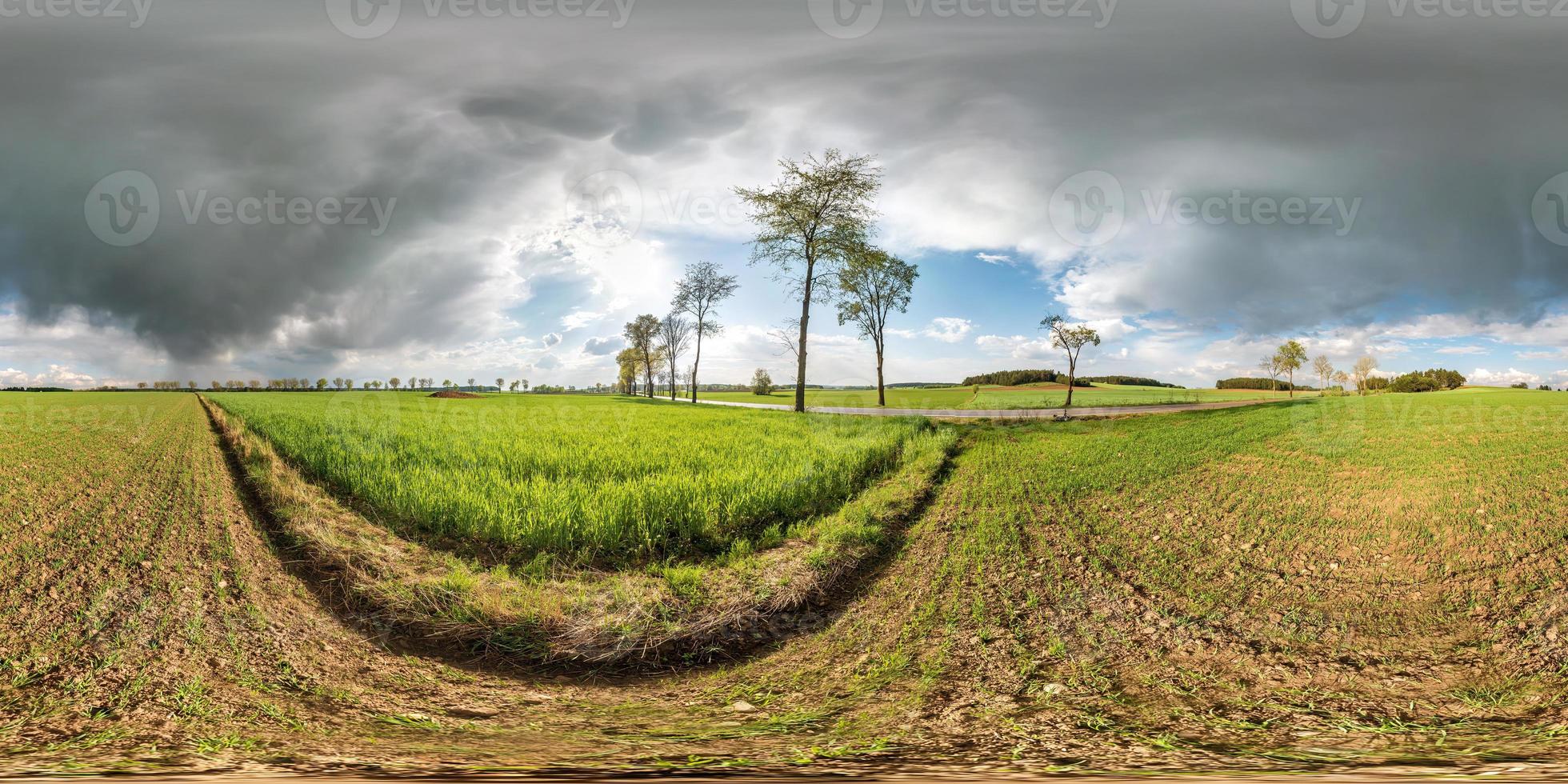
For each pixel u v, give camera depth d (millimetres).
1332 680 4438
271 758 3000
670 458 13586
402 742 3352
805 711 4125
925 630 5688
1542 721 3523
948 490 11867
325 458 13938
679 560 7805
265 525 8883
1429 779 2463
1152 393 64188
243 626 5375
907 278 41562
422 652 5309
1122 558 7695
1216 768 2715
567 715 4129
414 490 9891
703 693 4695
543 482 10633
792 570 7195
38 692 4082
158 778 2666
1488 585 6520
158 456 15820
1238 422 22688
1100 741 3293
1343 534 8594
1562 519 8305
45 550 7484
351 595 6305
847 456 14297
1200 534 8734
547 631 5680
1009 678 4574
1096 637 5391
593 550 7766
